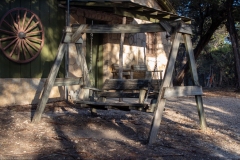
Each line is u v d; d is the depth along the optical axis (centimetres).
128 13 764
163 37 1309
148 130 561
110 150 436
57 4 807
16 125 533
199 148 480
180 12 1766
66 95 834
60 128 537
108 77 1001
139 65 1114
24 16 712
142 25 539
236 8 1545
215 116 780
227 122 712
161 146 471
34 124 548
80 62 623
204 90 1639
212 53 3331
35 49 746
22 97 724
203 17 1680
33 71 748
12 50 692
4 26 677
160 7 1302
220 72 3444
